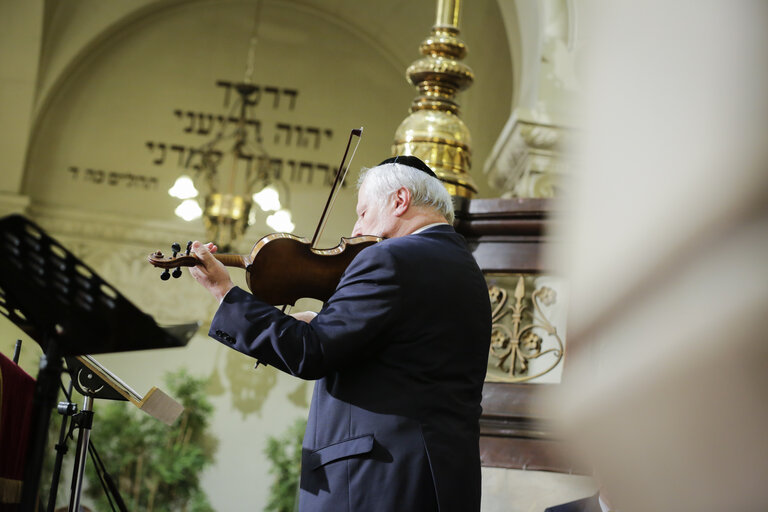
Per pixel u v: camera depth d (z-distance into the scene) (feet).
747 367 0.91
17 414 9.18
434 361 7.47
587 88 1.10
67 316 7.27
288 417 44.57
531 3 28.09
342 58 49.98
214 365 44.83
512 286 26.30
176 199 47.34
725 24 0.97
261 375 44.93
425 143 15.42
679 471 0.94
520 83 31.71
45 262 6.96
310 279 8.64
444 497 6.98
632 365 0.99
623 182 1.02
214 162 44.65
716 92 0.97
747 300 0.92
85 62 48.24
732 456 0.91
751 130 0.94
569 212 1.10
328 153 48.55
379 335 7.42
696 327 0.94
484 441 12.34
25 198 45.37
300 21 50.16
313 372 7.27
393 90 49.75
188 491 40.24
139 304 45.37
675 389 0.95
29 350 39.11
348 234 47.34
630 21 1.05
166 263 7.64
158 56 48.98
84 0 46.98
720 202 0.95
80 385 9.52
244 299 7.56
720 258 0.94
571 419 1.07
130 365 44.24
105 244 46.14
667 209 0.97
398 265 7.56
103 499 39.09
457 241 8.41
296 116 48.93
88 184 47.03
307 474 7.54
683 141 0.98
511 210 13.34
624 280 1.01
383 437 7.22
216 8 49.83
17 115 45.93
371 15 49.26
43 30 46.03
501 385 12.65
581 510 9.42
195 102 48.65
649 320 0.98
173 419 9.71
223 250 38.14
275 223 36.14
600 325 1.04
